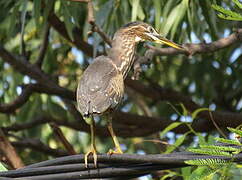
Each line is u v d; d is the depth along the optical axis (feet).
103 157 28.17
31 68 47.75
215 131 49.52
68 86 55.01
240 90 54.65
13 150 40.50
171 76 57.47
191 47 38.37
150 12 47.32
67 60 54.75
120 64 37.19
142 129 49.37
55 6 48.01
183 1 39.42
